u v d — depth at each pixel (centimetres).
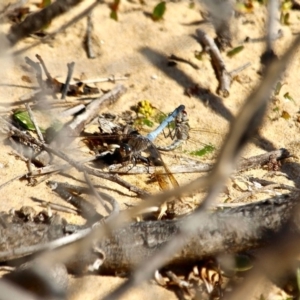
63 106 807
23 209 606
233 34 959
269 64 264
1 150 709
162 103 849
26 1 916
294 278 575
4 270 550
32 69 841
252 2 1013
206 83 892
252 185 722
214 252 577
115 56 906
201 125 823
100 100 815
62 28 915
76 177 689
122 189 682
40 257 530
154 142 779
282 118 855
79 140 753
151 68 900
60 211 635
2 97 793
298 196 594
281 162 780
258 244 575
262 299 553
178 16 982
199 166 740
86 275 564
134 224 580
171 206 641
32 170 682
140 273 334
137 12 974
